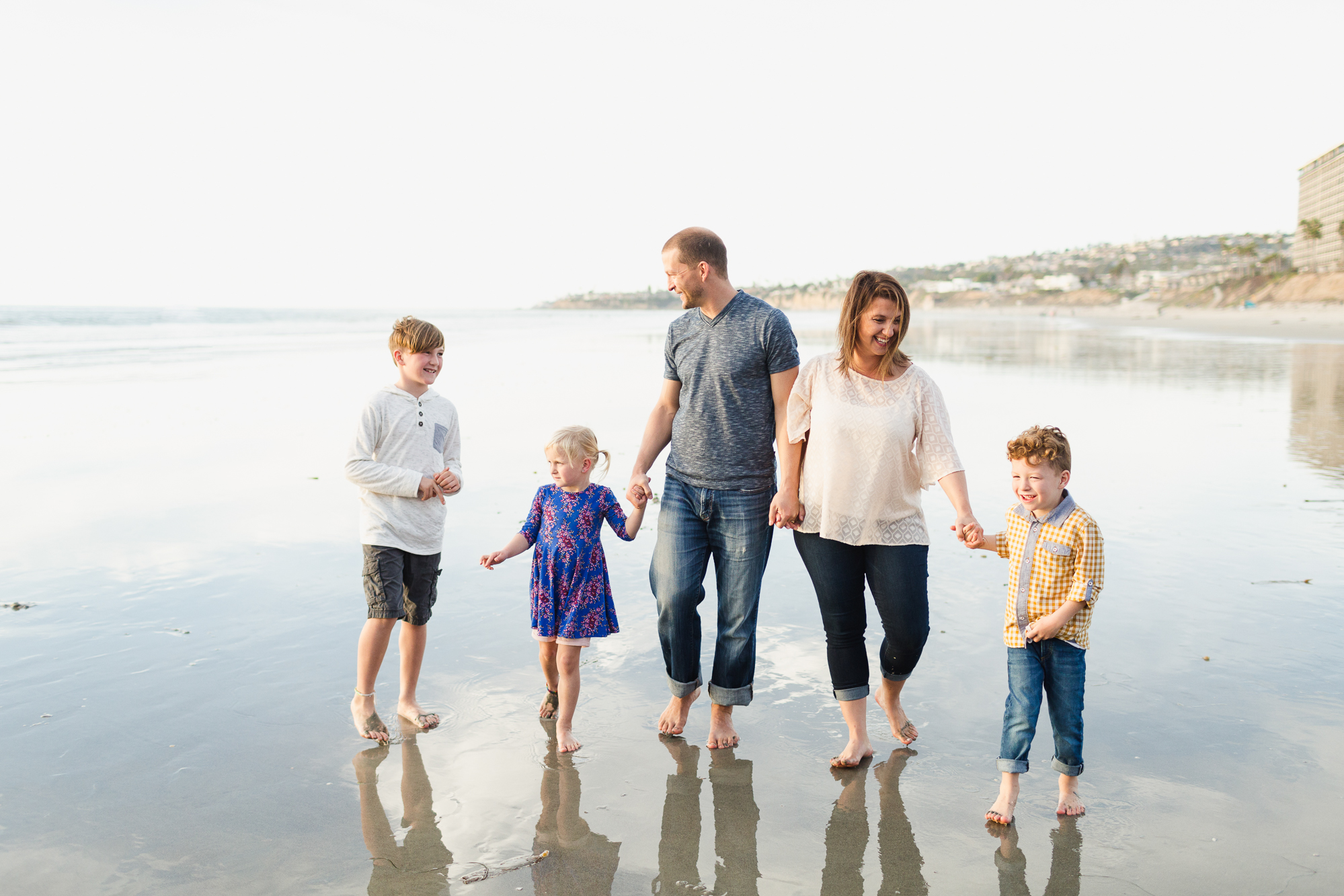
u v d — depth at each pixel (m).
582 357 25.50
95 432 10.48
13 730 3.34
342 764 3.11
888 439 3.05
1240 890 2.31
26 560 5.52
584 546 3.25
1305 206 124.69
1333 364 19.70
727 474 3.30
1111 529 6.03
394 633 4.45
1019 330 50.81
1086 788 2.86
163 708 3.54
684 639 3.32
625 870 2.48
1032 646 2.77
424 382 3.60
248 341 33.69
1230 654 3.91
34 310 151.75
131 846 2.59
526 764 3.12
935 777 3.00
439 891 2.37
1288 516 6.32
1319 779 2.87
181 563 5.46
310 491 7.47
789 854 2.56
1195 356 23.23
